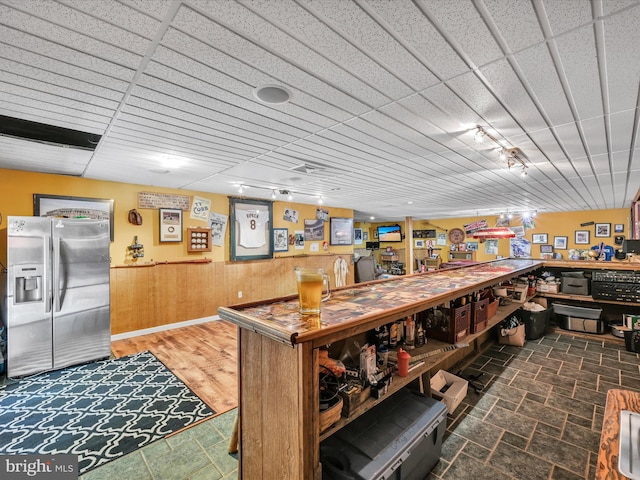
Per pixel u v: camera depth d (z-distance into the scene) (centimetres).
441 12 112
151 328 460
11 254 308
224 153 296
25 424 229
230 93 175
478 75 157
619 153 297
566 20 116
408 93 177
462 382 252
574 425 211
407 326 205
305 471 112
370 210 874
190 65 146
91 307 351
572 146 275
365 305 161
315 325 122
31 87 164
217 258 540
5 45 127
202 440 209
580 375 288
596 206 763
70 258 339
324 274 177
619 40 127
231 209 556
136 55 137
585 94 177
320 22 116
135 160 319
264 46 132
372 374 154
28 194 366
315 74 155
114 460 190
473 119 215
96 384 295
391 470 131
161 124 220
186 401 261
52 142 255
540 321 386
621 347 359
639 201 555
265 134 243
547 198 621
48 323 325
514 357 330
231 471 180
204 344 410
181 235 495
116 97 178
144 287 455
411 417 163
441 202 692
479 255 1066
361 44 131
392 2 106
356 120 216
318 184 469
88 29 118
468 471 170
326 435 121
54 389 285
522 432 204
